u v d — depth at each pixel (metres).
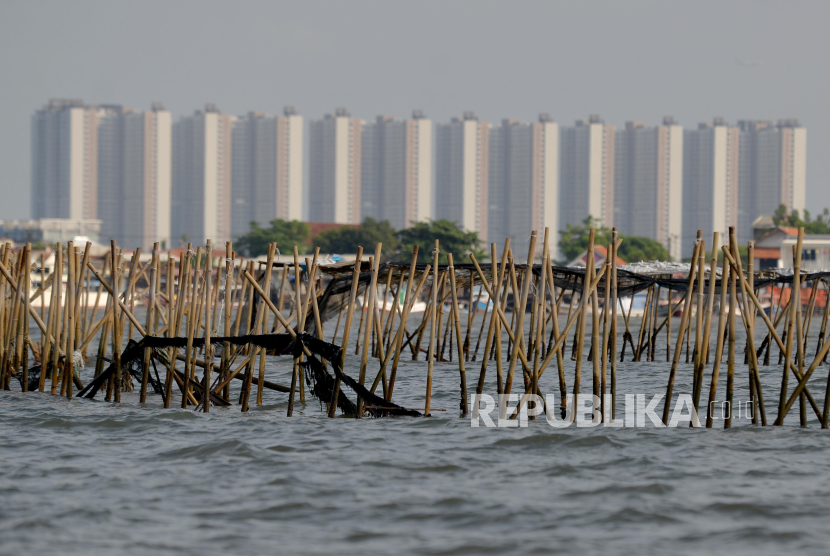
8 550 52.28
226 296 106.25
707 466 72.12
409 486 66.38
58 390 111.00
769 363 159.75
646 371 144.75
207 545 53.38
